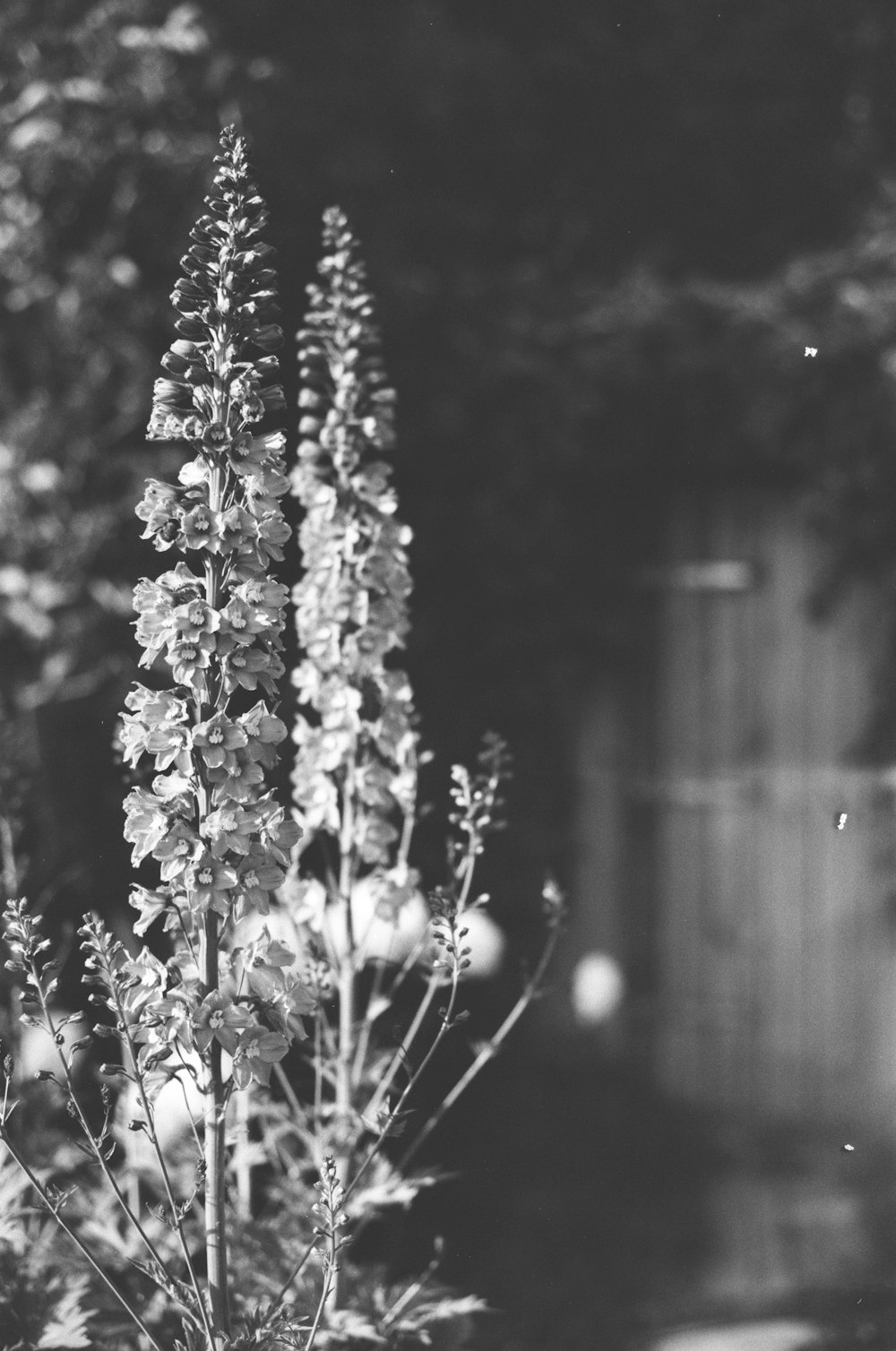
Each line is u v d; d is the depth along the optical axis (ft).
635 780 26.99
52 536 20.34
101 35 20.44
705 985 26.68
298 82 24.68
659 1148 19.76
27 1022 6.17
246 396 6.01
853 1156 19.51
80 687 19.95
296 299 23.77
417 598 25.91
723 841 27.17
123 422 20.65
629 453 26.58
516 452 26.03
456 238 27.94
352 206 25.05
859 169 29.99
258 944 6.21
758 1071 23.50
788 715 27.32
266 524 6.02
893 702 26.91
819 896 26.99
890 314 26.84
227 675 6.02
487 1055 9.20
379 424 8.79
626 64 29.48
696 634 27.30
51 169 20.22
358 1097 9.78
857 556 26.99
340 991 8.97
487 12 29.35
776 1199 17.98
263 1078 6.10
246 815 6.00
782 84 29.99
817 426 26.76
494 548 26.09
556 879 26.48
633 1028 25.27
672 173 29.91
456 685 26.13
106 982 6.08
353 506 8.75
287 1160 9.22
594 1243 16.19
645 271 28.19
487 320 26.25
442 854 22.20
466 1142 19.52
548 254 29.37
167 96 20.70
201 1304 6.21
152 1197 10.24
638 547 27.09
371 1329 8.01
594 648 26.86
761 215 30.25
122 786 19.19
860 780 27.07
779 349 26.50
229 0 23.03
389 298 25.25
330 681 8.75
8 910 6.21
